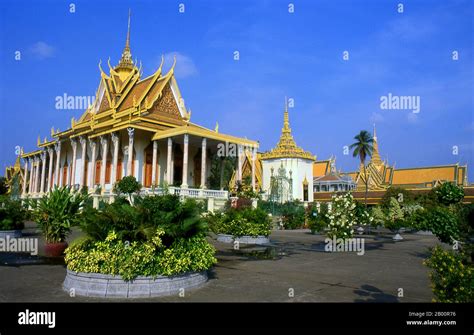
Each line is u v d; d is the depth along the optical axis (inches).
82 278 302.8
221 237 773.3
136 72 1982.0
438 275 229.1
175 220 343.9
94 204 1477.6
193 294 306.2
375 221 1188.5
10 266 442.0
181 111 1850.4
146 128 1553.9
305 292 314.5
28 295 298.8
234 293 309.9
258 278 377.7
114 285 295.7
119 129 1560.0
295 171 1893.5
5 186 2381.9
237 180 1609.3
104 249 304.7
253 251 621.3
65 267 434.6
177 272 314.2
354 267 459.5
